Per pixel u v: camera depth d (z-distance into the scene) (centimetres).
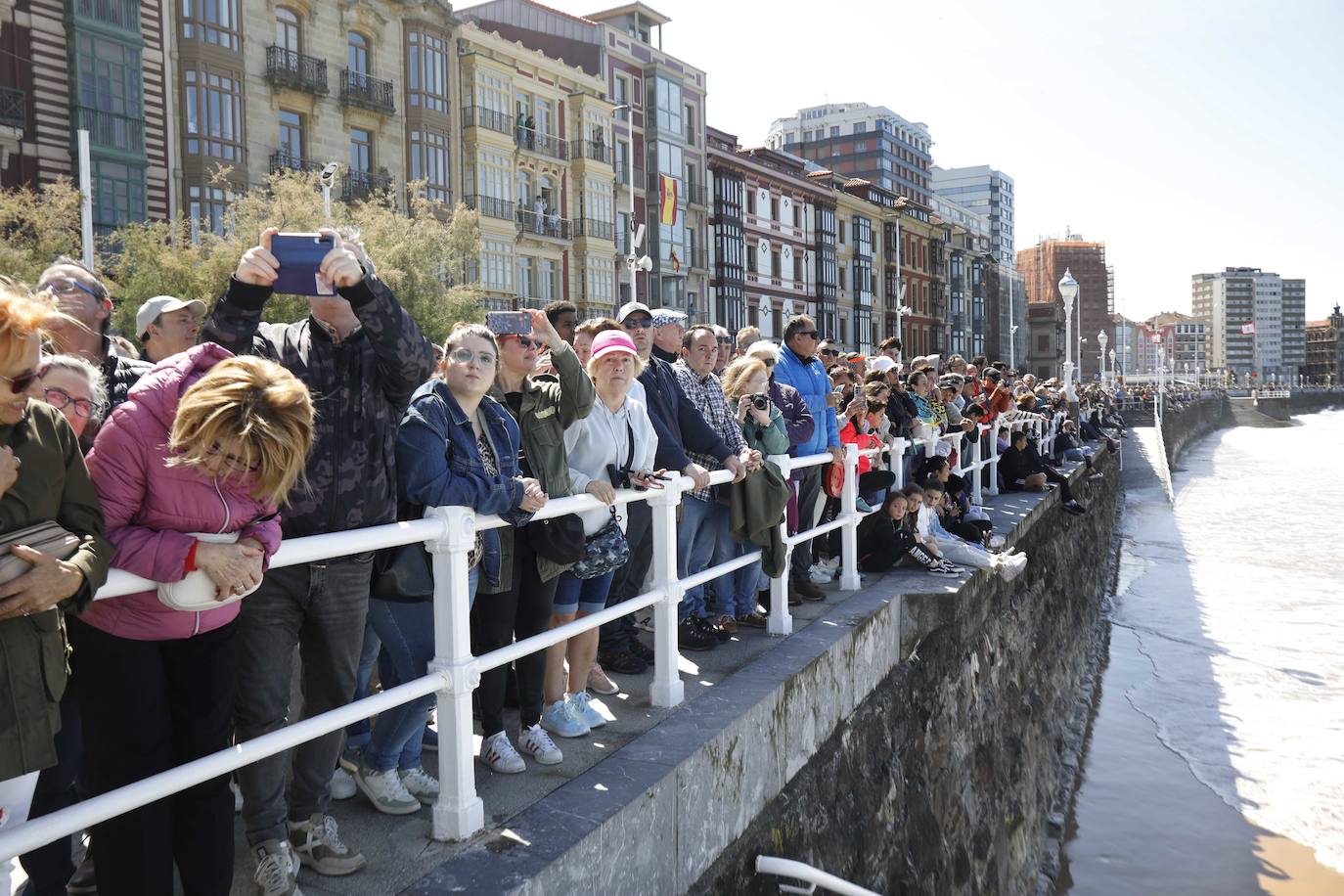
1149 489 4159
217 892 254
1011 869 845
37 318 199
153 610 237
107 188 2389
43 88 2303
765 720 439
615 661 492
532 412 398
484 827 310
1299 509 3481
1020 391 1969
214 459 225
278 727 289
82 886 290
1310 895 872
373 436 300
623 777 348
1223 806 1060
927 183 11719
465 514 303
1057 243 16788
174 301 389
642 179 4366
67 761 295
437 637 304
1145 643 1748
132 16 2439
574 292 3897
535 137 3672
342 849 289
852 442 728
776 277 5459
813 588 645
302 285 275
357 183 2978
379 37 3059
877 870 559
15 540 197
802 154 11088
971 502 1139
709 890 379
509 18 4266
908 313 7106
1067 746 1227
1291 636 1742
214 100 2608
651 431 457
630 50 4281
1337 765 1159
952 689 723
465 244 2631
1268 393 11956
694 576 452
